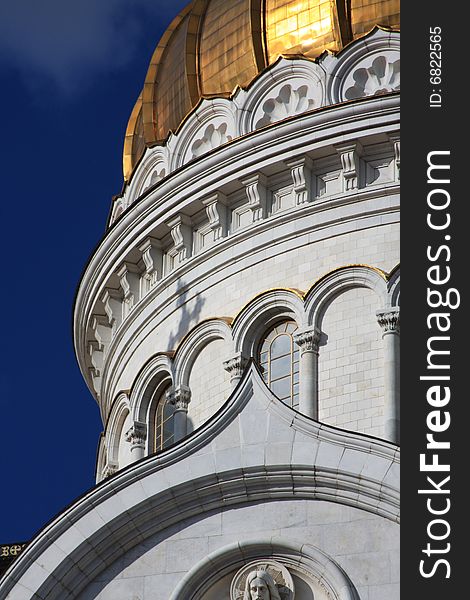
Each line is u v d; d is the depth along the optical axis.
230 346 77.31
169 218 81.19
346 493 59.16
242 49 85.06
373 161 77.88
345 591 57.75
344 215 77.44
